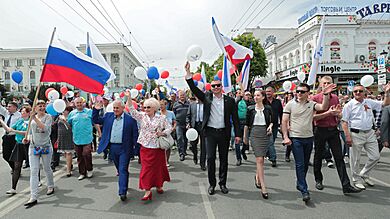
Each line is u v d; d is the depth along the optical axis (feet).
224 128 16.75
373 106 19.49
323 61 78.38
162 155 16.92
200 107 24.17
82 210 14.90
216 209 14.42
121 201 16.12
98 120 17.94
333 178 19.47
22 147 18.37
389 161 24.40
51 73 16.90
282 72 89.61
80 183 20.16
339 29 81.05
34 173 16.39
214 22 28.30
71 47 17.93
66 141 22.17
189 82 16.44
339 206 14.34
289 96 32.07
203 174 21.75
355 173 17.44
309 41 84.58
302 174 15.31
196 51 16.63
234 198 15.99
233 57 29.43
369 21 82.48
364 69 71.31
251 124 16.85
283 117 15.96
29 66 203.92
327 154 22.84
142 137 16.37
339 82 73.41
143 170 16.25
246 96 26.30
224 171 17.12
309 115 15.40
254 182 19.11
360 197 15.58
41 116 17.31
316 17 80.64
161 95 29.89
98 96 27.04
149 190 16.15
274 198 15.81
